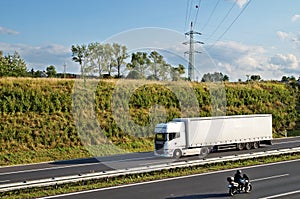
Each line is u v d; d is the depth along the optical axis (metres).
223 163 19.33
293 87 49.00
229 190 12.71
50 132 28.19
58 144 27.81
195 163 18.23
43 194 13.21
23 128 27.61
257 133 28.27
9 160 24.16
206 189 13.64
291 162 20.02
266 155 21.30
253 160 20.47
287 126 43.00
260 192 13.05
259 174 16.59
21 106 28.94
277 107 44.00
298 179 15.34
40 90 30.69
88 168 20.20
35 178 17.50
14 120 27.88
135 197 12.55
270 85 46.78
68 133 29.00
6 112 28.27
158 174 16.73
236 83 45.19
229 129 26.50
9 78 31.34
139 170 16.30
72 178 14.59
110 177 15.62
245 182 12.95
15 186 13.38
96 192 13.48
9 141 26.50
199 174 16.83
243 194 12.80
